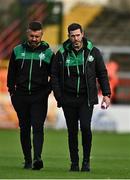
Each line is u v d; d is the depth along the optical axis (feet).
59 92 82.53
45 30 258.37
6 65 209.56
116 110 199.93
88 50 82.12
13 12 263.29
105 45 269.44
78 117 83.51
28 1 253.44
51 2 258.37
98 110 198.29
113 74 213.87
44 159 111.24
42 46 84.17
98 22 282.15
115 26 279.90
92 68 82.23
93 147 149.69
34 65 83.76
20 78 84.23
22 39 246.88
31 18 253.65
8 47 248.32
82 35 81.61
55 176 76.33
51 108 201.26
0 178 73.46
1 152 128.47
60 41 244.63
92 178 75.15
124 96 217.15
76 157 84.07
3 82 205.57
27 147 86.33
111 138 178.60
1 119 203.62
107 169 91.15
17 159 108.58
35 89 83.97
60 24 245.65
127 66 228.22
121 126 200.13
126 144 160.76
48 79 86.48
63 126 200.95
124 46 267.59
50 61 83.97
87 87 81.97
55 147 146.20
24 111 84.94
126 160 112.27
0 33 255.09
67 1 287.48
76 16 282.97
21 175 77.00
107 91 82.84
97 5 292.40
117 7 294.25
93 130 198.80
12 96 85.10
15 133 188.14
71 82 82.17
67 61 82.12
